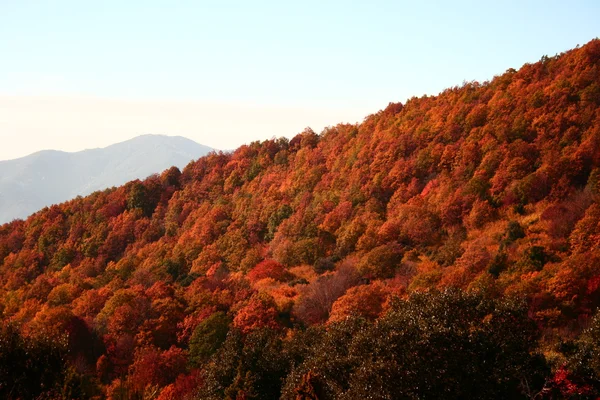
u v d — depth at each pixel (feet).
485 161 232.73
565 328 126.93
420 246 209.26
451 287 87.86
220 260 267.80
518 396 80.23
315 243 241.14
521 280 151.02
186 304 183.42
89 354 153.99
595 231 163.02
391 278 188.03
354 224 237.66
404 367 72.74
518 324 82.17
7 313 220.02
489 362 77.71
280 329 159.12
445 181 239.71
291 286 203.31
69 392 76.38
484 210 207.72
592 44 261.03
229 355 106.11
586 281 140.67
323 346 93.25
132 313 167.43
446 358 73.41
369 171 286.25
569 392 78.38
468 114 278.67
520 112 252.01
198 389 111.75
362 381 72.43
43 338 81.25
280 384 101.14
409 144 287.28
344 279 185.98
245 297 183.01
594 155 203.21
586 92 234.17
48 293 236.84
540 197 202.90
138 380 128.16
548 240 173.37
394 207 247.29
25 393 73.41
